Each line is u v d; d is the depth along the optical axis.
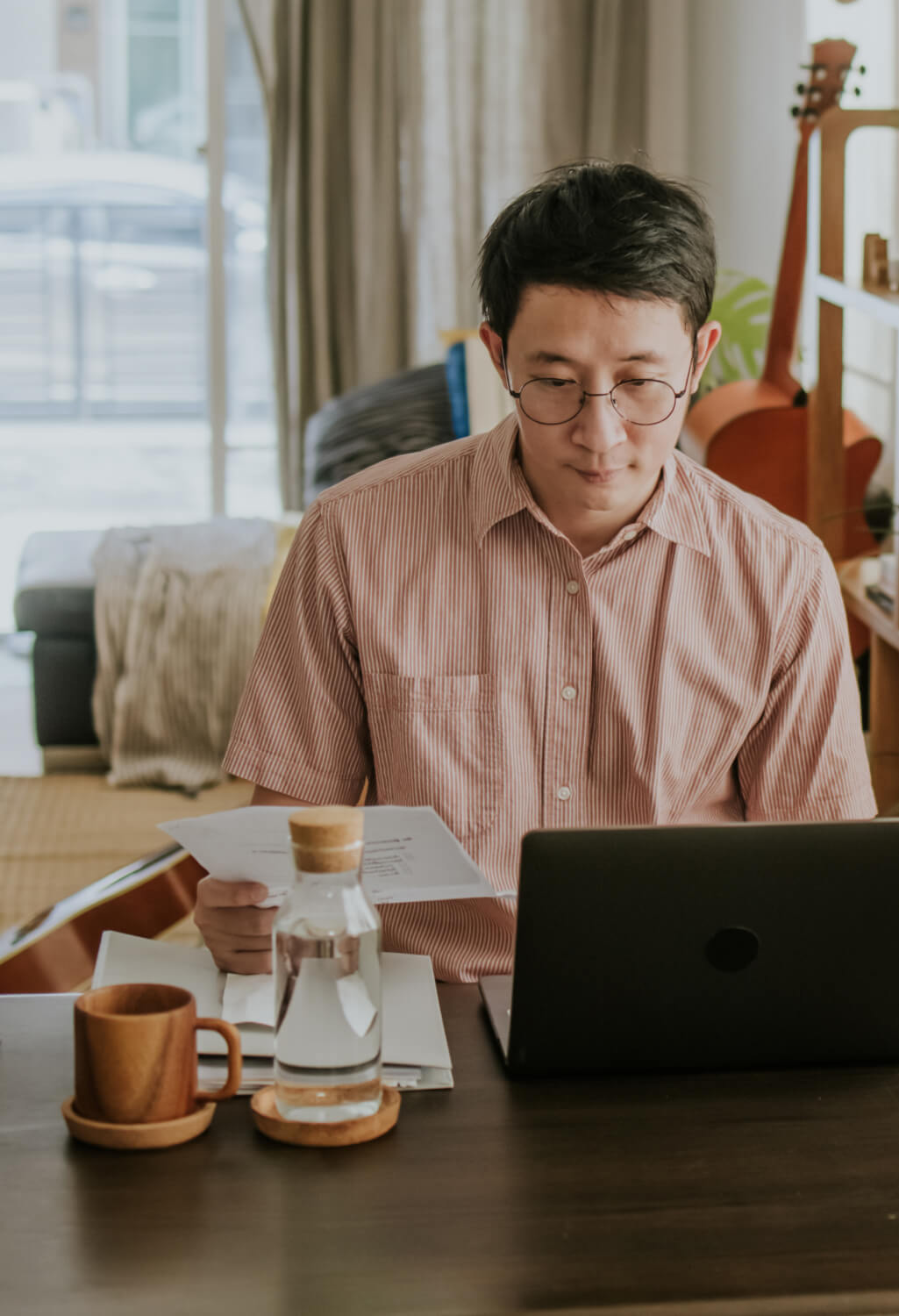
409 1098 1.02
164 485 5.68
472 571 1.35
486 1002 1.18
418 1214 0.87
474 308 5.07
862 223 3.75
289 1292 0.79
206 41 4.97
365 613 1.35
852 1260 0.83
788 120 4.69
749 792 1.41
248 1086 1.02
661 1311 0.78
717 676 1.37
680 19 4.77
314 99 4.91
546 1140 0.97
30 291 5.49
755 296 4.04
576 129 4.98
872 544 3.11
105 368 5.57
